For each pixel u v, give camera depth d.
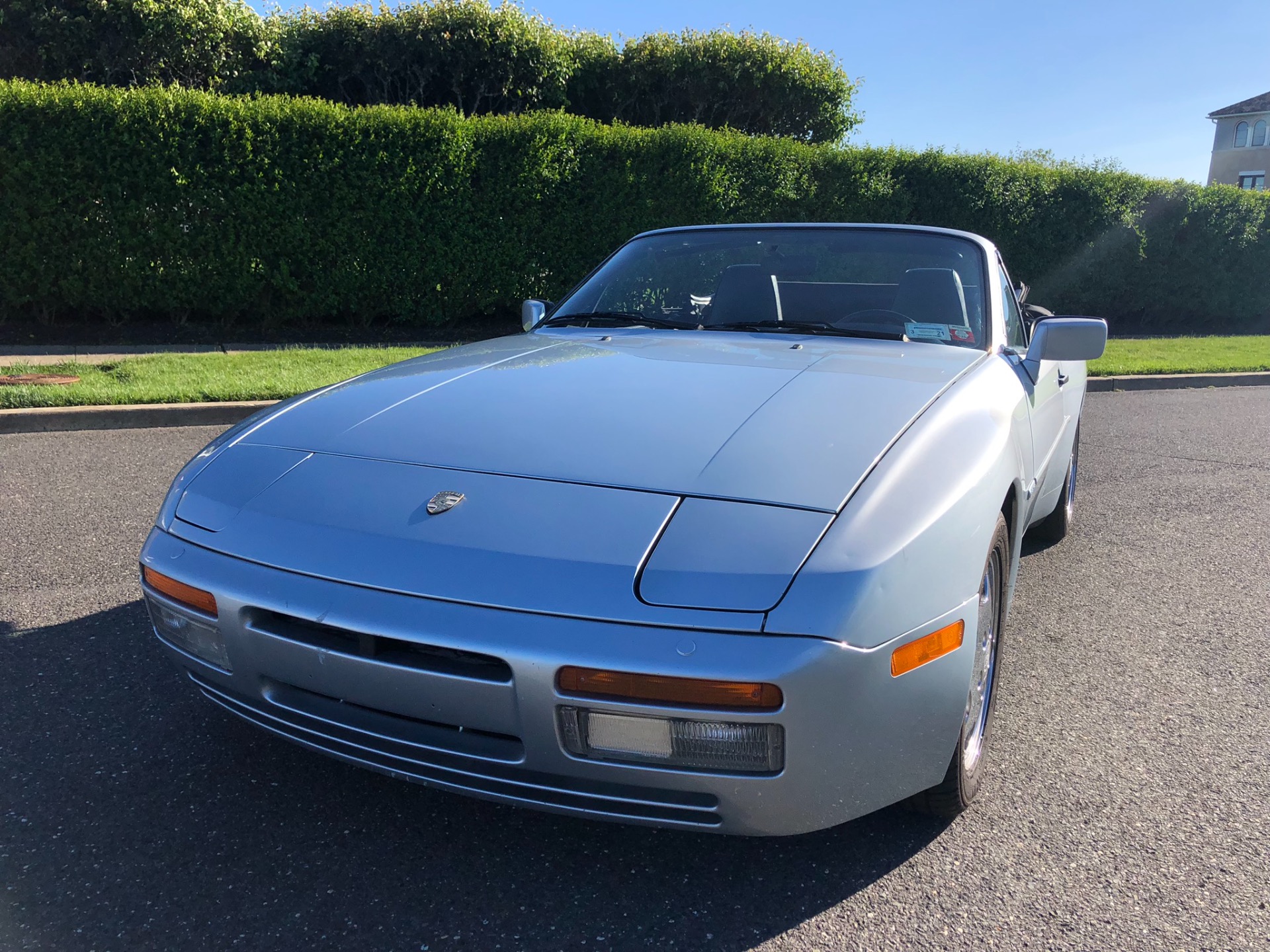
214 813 2.13
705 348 2.71
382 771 1.87
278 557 1.84
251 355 8.66
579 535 1.71
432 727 1.77
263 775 2.29
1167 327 17.39
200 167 9.54
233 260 9.95
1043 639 3.33
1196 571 4.11
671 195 11.88
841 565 1.63
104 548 3.89
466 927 1.79
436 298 11.09
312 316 10.84
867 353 2.65
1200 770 2.44
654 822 1.72
